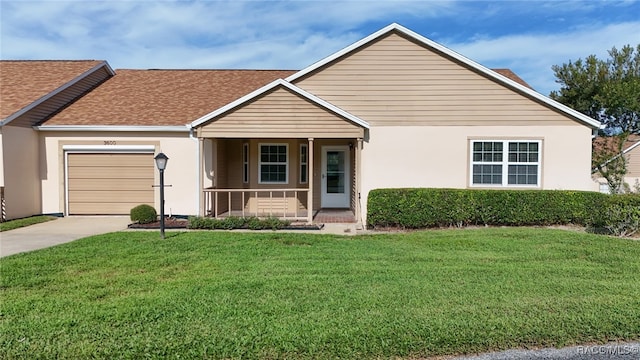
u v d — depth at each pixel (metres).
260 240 8.90
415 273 6.12
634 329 4.06
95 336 3.89
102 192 13.26
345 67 12.37
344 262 6.87
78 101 14.45
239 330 3.99
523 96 12.11
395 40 12.29
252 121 11.75
